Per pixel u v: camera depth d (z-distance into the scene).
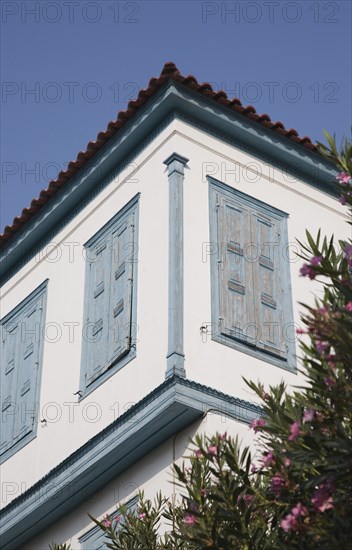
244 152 18.47
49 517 17.30
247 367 16.17
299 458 9.59
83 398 17.34
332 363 9.60
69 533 16.91
